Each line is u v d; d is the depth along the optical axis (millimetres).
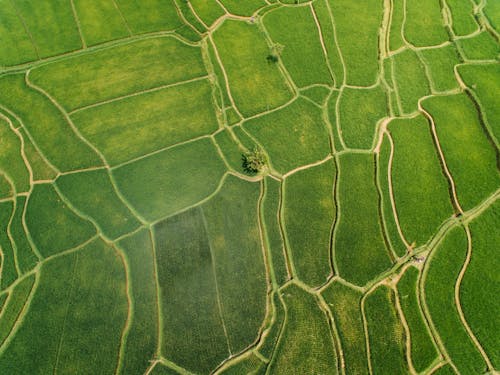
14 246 20391
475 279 19734
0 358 18281
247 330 18891
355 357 18391
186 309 19172
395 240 20656
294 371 18219
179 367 18219
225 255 20281
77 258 20125
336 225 21000
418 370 18094
